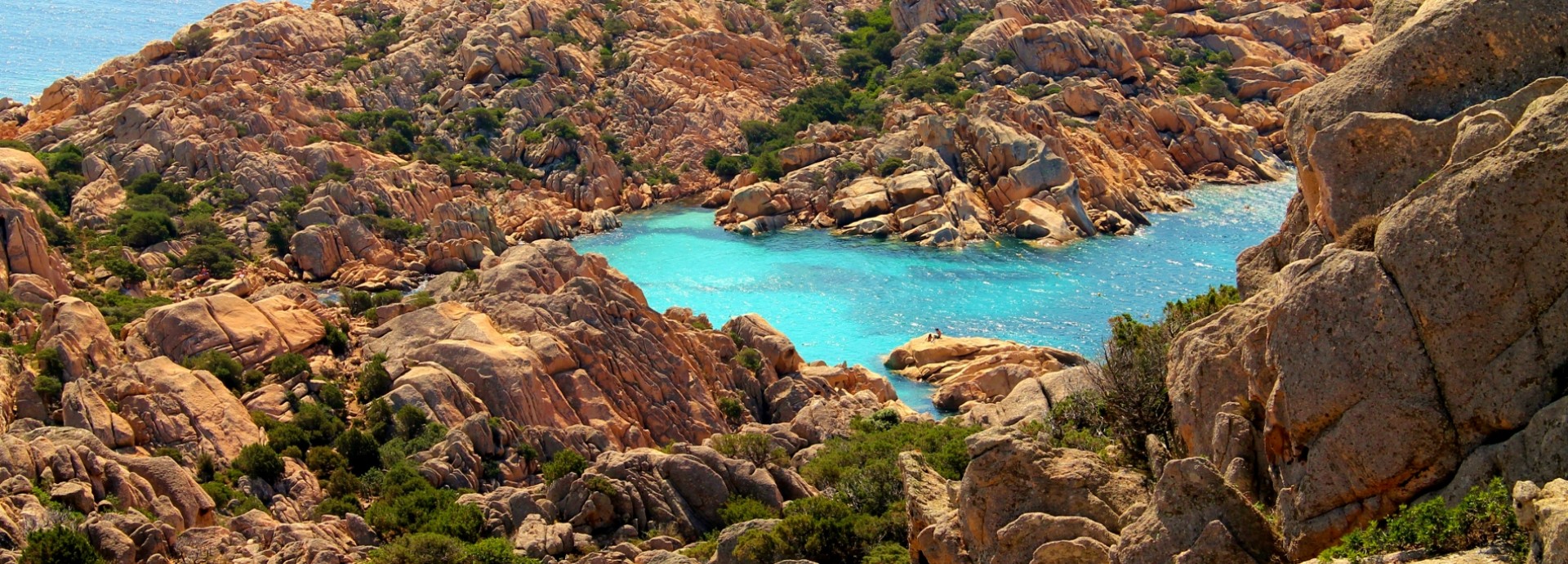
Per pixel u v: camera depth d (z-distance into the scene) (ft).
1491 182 91.76
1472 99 120.88
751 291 425.69
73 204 464.24
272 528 193.36
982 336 378.53
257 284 431.84
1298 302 99.66
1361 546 88.53
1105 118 601.62
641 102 623.36
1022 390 245.45
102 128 525.75
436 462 228.43
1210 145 609.01
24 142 516.73
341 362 282.15
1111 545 103.50
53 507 180.34
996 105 569.23
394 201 493.36
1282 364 100.58
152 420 238.07
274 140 515.91
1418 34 122.93
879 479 192.65
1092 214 514.27
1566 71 119.44
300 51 613.11
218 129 515.91
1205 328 120.78
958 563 114.42
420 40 643.04
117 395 243.81
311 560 173.27
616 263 464.24
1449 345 92.32
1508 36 120.47
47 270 385.70
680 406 282.97
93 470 193.98
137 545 174.29
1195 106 626.23
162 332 276.82
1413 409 93.09
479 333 280.31
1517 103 111.96
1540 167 90.22
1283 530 98.48
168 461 202.49
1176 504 96.89
